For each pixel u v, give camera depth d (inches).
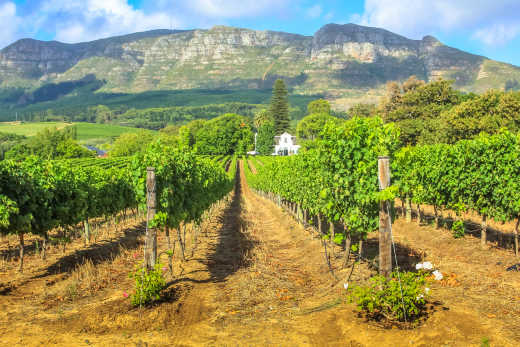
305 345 177.2
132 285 283.4
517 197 328.5
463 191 398.9
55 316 217.6
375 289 221.8
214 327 201.8
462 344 163.5
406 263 317.7
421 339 170.4
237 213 908.0
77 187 436.1
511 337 166.7
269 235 567.8
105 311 222.8
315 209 444.5
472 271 276.4
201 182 477.4
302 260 380.5
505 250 343.3
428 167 477.1
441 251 362.6
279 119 4389.8
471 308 201.8
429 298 222.2
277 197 973.8
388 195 206.2
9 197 307.4
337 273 305.3
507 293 222.8
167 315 216.7
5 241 477.1
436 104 2192.4
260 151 4256.9
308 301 244.5
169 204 329.1
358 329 186.9
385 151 258.2
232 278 303.3
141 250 421.4
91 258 381.1
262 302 243.6
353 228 292.0
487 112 1449.3
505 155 341.4
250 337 188.5
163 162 329.4
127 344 180.4
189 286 279.4
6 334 191.3
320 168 342.6
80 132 6333.7
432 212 637.3
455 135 1471.5
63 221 399.9
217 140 4188.0
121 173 629.9
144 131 3393.2
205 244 473.7
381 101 2591.0
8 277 306.7
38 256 393.7
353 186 287.3
